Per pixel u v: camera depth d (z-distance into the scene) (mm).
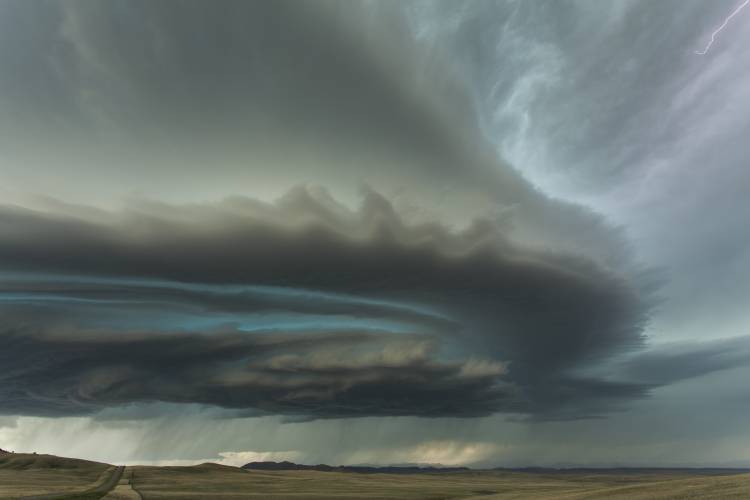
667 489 69750
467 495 155750
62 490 130375
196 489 152250
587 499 72375
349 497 139625
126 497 117250
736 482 65938
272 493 147375
